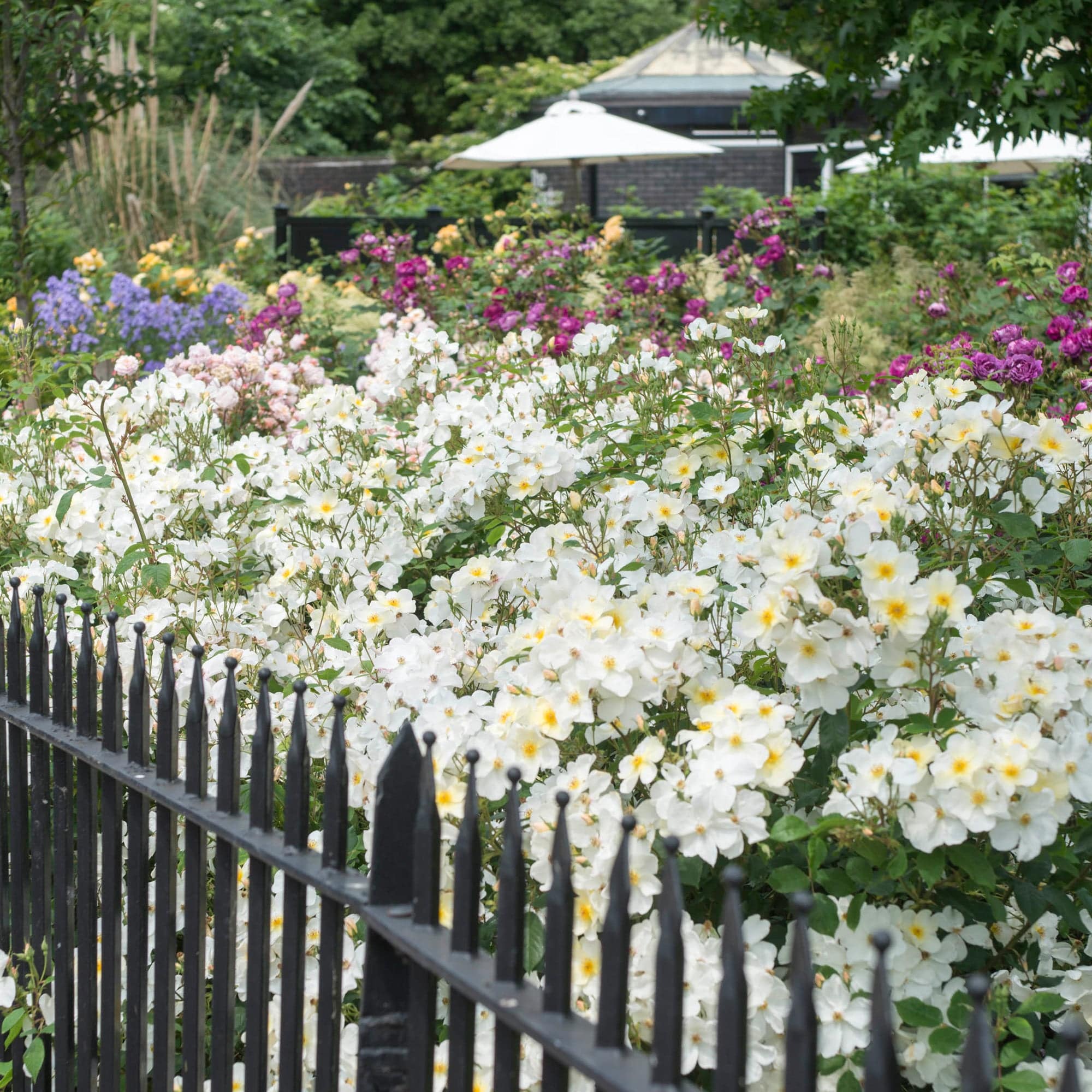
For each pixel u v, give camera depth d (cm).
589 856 183
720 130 2041
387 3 3250
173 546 304
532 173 1975
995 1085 154
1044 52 614
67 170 1308
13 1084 233
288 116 1562
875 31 646
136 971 193
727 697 196
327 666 271
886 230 1213
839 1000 170
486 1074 178
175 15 2056
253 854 165
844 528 204
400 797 143
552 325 642
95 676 206
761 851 182
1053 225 1198
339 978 154
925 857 169
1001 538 255
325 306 809
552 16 3250
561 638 193
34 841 221
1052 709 183
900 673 185
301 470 325
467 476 295
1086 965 200
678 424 313
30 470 353
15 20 727
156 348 784
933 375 386
